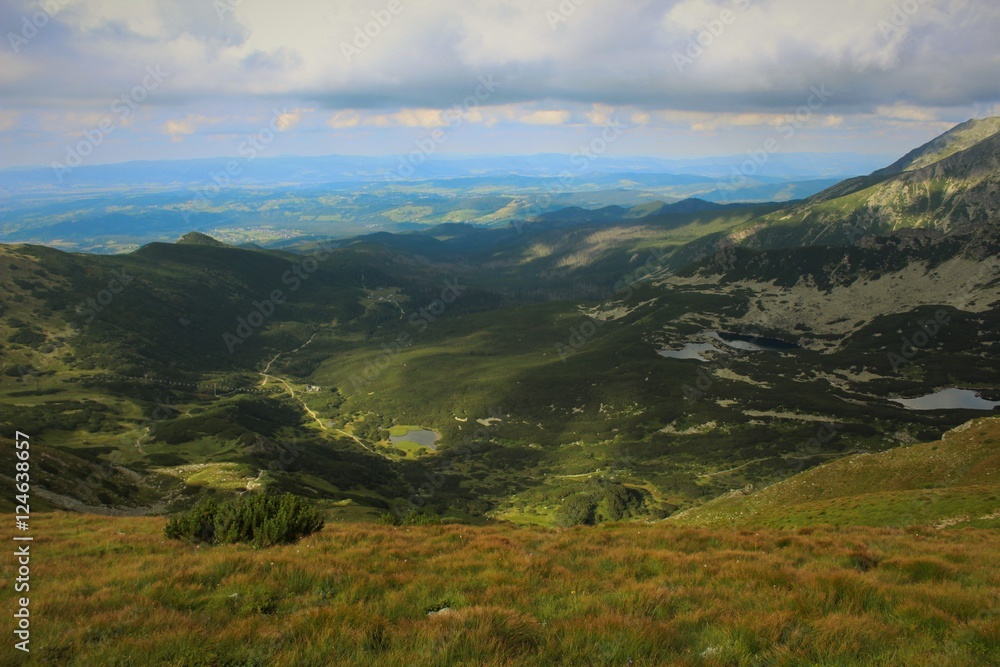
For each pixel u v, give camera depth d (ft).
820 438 576.20
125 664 29.99
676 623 36.24
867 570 56.03
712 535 73.82
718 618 37.01
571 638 32.86
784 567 53.01
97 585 45.14
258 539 66.80
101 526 92.58
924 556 61.52
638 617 36.99
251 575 46.42
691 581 48.16
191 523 71.72
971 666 29.78
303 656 31.07
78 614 37.47
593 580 48.19
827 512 157.79
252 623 35.94
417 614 38.83
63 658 30.78
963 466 189.26
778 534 77.61
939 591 43.09
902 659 30.60
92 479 293.23
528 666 30.12
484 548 63.41
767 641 32.94
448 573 50.26
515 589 44.11
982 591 44.39
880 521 138.21
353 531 73.10
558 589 45.16
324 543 63.10
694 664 30.45
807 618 36.78
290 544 65.21
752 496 238.89
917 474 196.44
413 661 30.17
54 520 101.60
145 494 317.42
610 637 32.99
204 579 46.98
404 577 47.80
